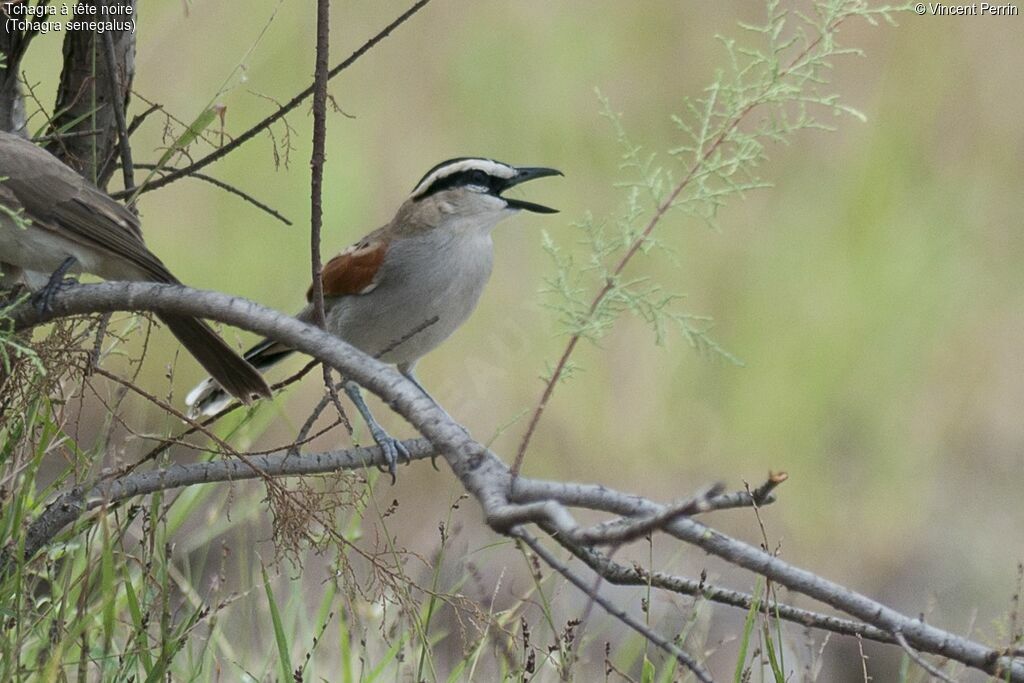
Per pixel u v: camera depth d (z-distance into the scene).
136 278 8.73
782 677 7.50
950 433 15.73
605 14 20.56
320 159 7.48
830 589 6.56
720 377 15.94
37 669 7.51
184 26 18.16
